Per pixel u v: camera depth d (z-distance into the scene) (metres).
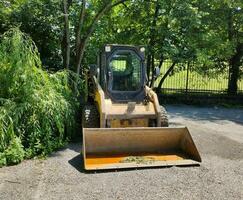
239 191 2.95
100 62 4.60
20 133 3.81
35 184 2.98
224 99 8.39
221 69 8.54
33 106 3.96
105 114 4.08
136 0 7.88
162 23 7.97
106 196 2.78
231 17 8.16
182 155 3.76
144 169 3.38
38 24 6.86
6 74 4.08
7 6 6.82
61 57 7.12
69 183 3.01
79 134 4.56
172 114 6.65
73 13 6.81
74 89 4.92
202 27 7.79
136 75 4.51
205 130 5.18
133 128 3.74
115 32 8.12
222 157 3.83
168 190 2.92
